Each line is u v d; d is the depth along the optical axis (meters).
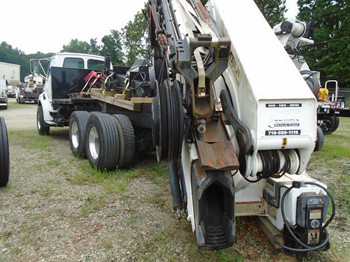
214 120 2.19
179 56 1.96
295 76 2.05
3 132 3.53
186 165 2.33
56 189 3.63
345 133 9.34
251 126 1.99
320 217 2.10
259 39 2.26
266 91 1.94
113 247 2.46
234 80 2.22
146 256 2.35
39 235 2.63
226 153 2.00
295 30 4.00
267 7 21.25
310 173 4.54
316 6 30.06
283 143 1.94
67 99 6.44
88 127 4.45
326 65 28.44
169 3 2.86
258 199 2.52
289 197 2.18
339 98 15.81
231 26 2.32
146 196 3.46
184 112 2.16
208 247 1.96
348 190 3.81
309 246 2.13
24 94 21.95
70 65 7.28
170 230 2.69
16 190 3.59
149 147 4.50
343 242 2.59
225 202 2.08
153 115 2.20
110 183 3.78
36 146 5.98
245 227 2.70
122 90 4.89
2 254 2.36
